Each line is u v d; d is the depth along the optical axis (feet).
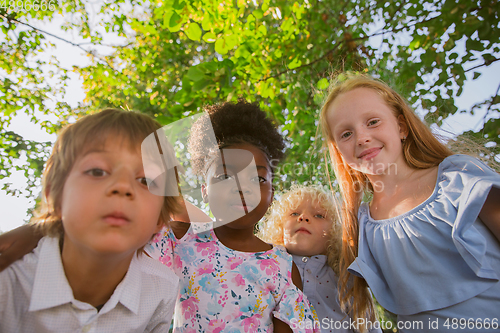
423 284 1.49
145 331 1.47
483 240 1.43
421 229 1.56
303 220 2.10
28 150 4.39
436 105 3.56
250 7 4.42
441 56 3.48
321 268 2.06
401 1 4.03
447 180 1.60
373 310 2.01
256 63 3.80
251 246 1.87
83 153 1.06
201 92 3.32
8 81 4.91
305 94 4.02
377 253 1.69
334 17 4.52
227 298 1.67
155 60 5.90
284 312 1.67
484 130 3.44
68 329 1.13
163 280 1.46
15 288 1.13
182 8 3.32
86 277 1.15
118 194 1.03
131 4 5.56
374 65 4.14
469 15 3.30
